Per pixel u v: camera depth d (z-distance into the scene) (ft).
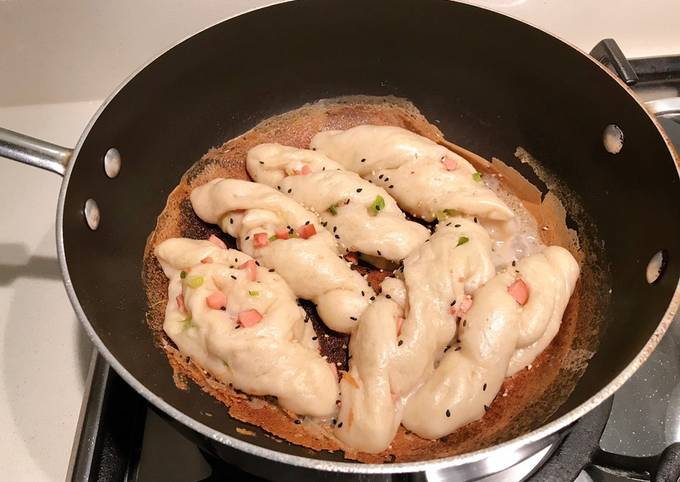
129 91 1.03
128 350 0.95
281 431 0.96
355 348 1.00
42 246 1.19
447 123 1.27
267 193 1.12
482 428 0.97
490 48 1.14
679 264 0.89
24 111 1.33
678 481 0.92
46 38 1.24
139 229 1.11
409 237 1.09
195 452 0.95
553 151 1.18
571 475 0.90
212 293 1.02
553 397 0.97
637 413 0.97
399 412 0.97
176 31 1.27
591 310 1.06
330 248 1.09
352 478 0.86
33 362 1.07
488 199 1.13
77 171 0.95
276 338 0.96
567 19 1.33
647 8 1.31
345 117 1.30
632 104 1.01
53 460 0.99
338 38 1.18
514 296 1.01
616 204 1.07
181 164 1.19
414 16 1.14
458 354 0.98
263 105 1.25
